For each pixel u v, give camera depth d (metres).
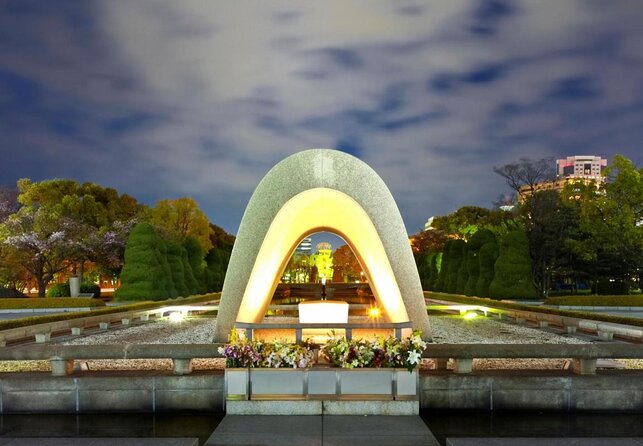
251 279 7.59
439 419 5.74
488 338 10.75
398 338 6.08
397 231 7.70
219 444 4.68
